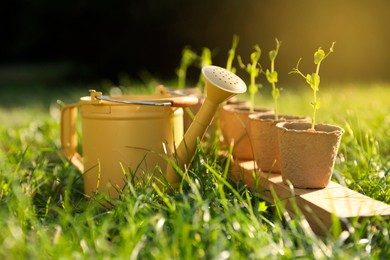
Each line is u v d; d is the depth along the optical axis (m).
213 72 0.79
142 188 0.76
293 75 3.36
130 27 4.30
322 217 0.68
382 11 3.30
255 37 3.54
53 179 0.97
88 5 4.34
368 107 1.51
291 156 0.76
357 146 0.99
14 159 1.06
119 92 2.07
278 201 0.68
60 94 3.36
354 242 0.62
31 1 4.88
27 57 5.51
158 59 4.25
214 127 1.03
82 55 4.66
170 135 0.85
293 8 3.36
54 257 0.58
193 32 3.91
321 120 1.26
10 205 0.71
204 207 0.65
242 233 0.64
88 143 0.86
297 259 0.59
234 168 0.94
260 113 0.94
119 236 0.65
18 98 3.26
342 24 3.30
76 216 0.71
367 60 3.33
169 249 0.59
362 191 0.84
